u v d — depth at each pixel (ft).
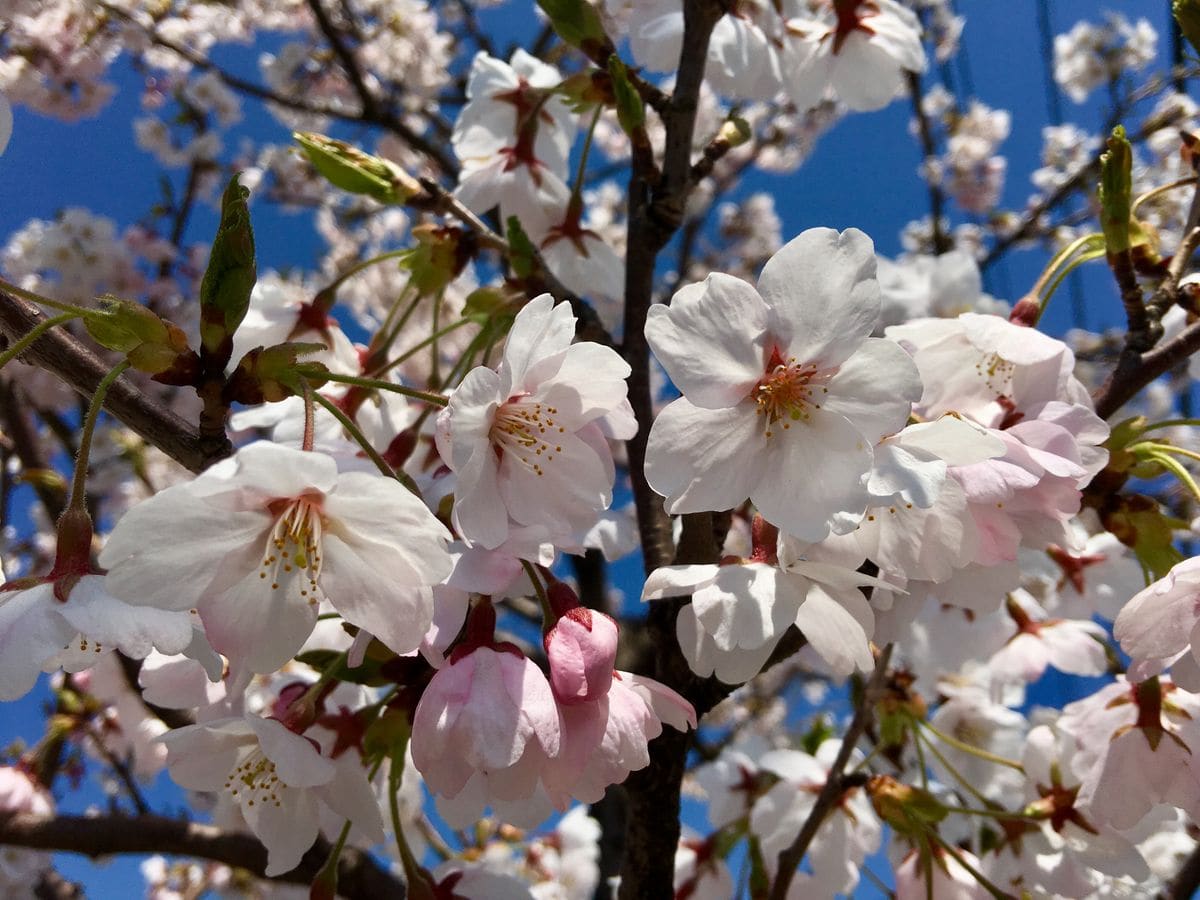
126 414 0.39
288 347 0.37
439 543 0.32
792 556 0.40
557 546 0.38
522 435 0.39
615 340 0.60
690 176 0.62
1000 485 0.40
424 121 2.10
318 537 0.34
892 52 0.72
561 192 0.72
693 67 0.62
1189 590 0.40
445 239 0.59
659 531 0.57
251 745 0.41
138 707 0.75
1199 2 0.52
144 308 0.36
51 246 1.47
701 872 0.71
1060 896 0.56
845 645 0.42
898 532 0.41
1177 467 0.47
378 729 0.42
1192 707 0.48
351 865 0.67
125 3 1.75
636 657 0.94
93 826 0.70
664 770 0.50
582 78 0.62
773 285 0.39
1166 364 0.51
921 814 0.56
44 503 0.89
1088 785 0.48
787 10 0.75
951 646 0.73
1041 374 0.47
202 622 0.34
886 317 0.81
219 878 1.19
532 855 1.09
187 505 0.32
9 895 1.02
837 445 0.39
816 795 0.69
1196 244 0.53
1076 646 0.72
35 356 0.40
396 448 0.51
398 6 2.01
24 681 0.33
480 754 0.33
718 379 0.39
